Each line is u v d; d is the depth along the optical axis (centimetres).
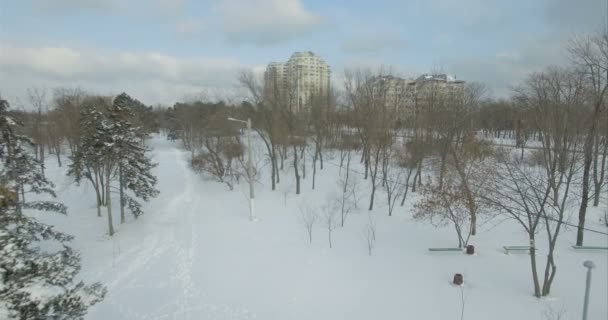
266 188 3203
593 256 1482
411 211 2222
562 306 1134
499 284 1295
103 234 2150
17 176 1794
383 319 1125
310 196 2861
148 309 1262
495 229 1839
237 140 3619
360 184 2936
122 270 1620
